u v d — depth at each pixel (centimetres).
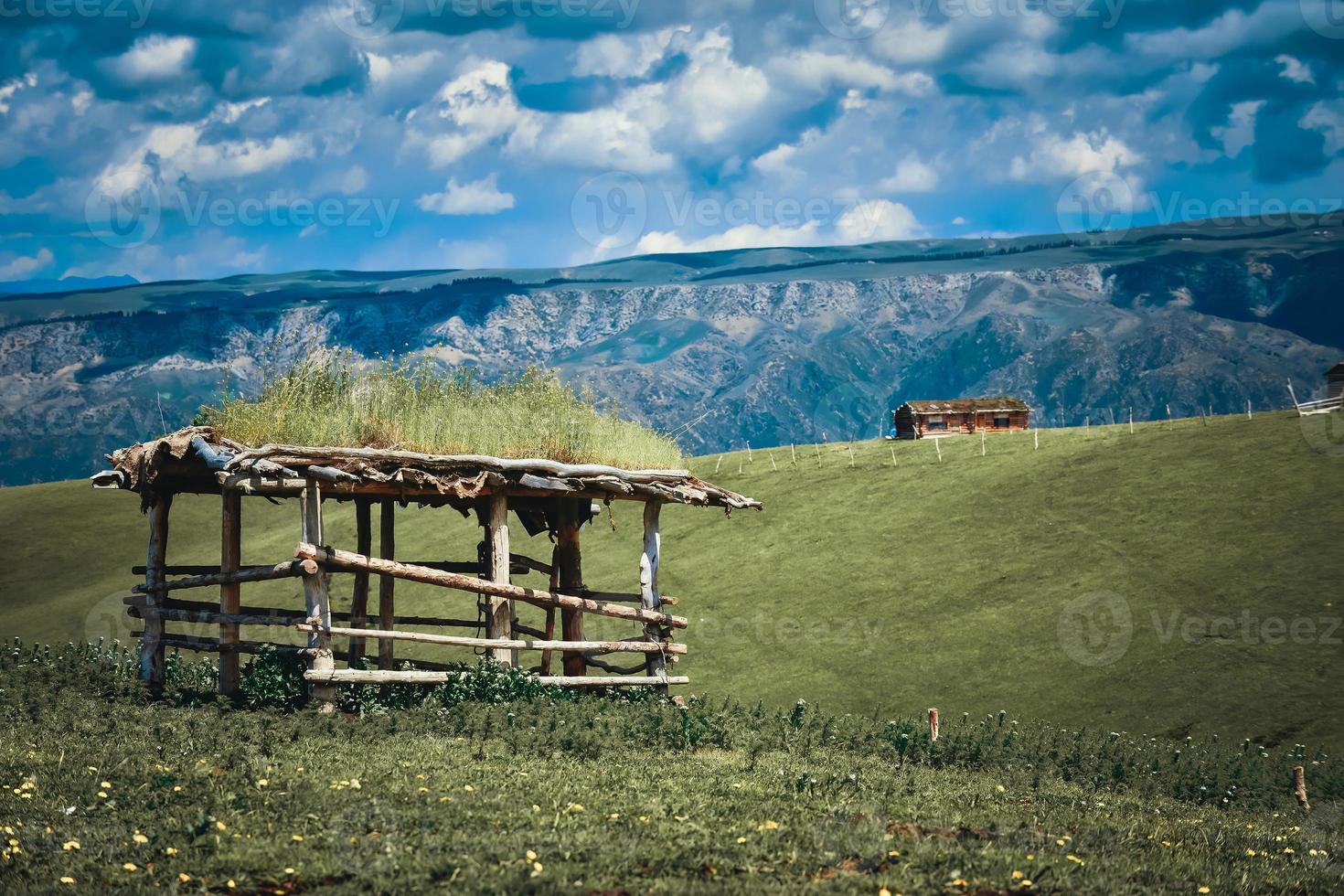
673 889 990
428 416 2225
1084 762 2406
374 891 983
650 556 2511
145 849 1102
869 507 7344
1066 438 8012
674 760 1723
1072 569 5869
